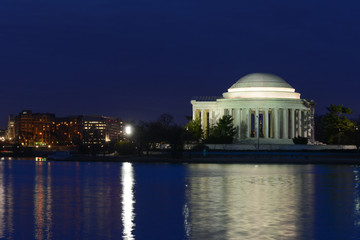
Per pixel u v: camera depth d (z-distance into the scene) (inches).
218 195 3846.0
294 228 2479.1
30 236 2327.8
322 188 4360.2
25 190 4323.3
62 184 4918.8
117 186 4670.3
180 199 3599.9
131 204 3353.8
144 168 7746.1
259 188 4377.5
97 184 4894.2
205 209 3093.0
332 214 2886.3
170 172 6619.1
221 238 2269.9
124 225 2581.2
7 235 2349.9
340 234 2348.7
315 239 2253.9
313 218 2751.0
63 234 2368.4
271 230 2431.1
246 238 2266.2
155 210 3065.9
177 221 2677.2
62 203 3415.4
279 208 3120.1
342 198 3636.8
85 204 3353.8
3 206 3257.9
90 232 2409.0
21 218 2787.9
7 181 5339.6
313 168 7529.5
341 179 5319.9
